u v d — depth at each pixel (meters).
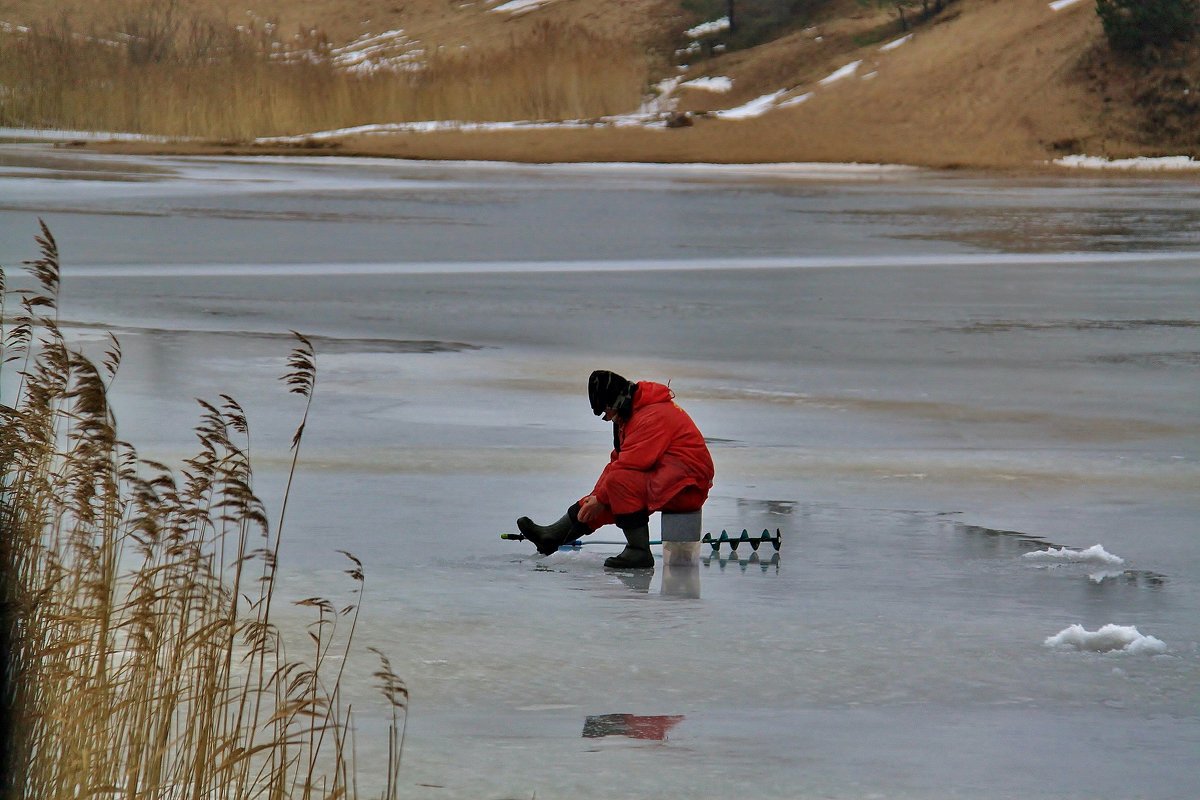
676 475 21.17
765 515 24.17
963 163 147.25
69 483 16.09
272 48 186.25
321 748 13.48
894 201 105.44
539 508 24.22
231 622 12.45
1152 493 25.97
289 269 60.25
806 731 14.27
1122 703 15.32
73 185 99.44
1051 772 13.24
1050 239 79.19
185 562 13.17
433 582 19.66
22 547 14.77
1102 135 154.38
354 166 131.88
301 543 21.39
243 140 151.62
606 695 15.33
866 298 55.25
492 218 86.00
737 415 33.06
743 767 13.27
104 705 11.43
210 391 33.81
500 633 17.44
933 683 15.90
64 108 152.12
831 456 28.75
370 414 32.00
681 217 89.38
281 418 31.16
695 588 19.88
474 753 13.48
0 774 10.99
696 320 48.62
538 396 34.75
